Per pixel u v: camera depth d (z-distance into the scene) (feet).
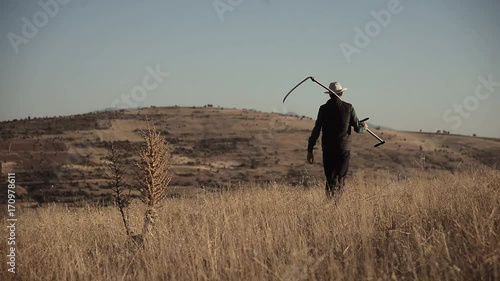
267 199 28.40
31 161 176.86
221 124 290.35
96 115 297.74
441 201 22.94
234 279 15.85
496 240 15.98
